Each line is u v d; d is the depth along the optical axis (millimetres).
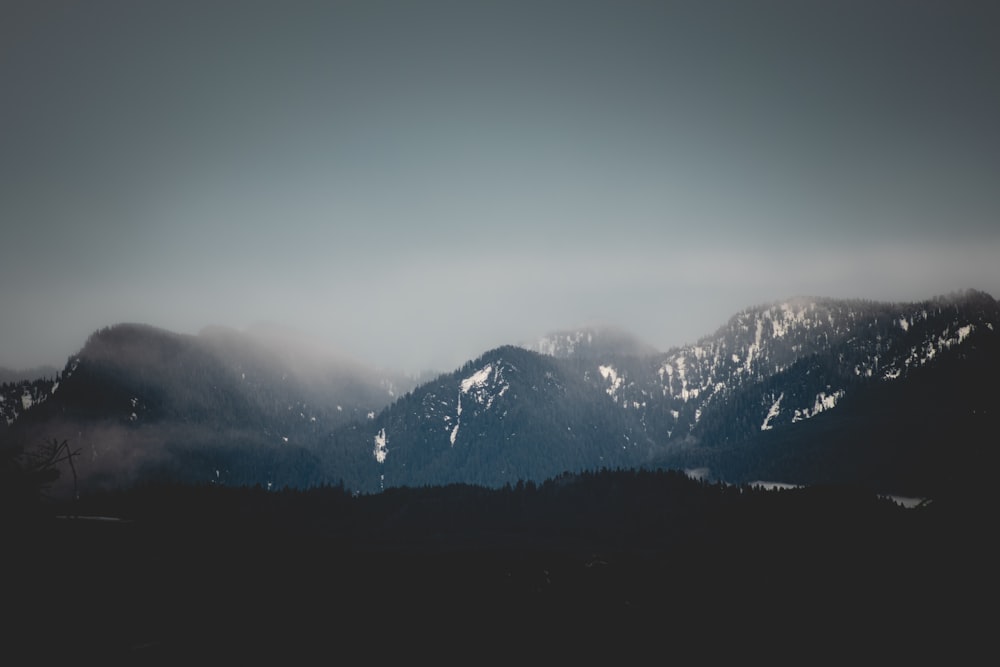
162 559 190625
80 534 192125
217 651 160500
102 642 155375
